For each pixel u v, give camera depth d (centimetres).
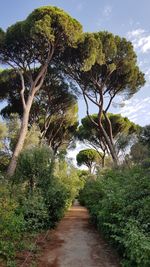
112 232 816
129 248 568
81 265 723
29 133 1892
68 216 1916
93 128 2720
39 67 1977
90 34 1839
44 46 1775
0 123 1962
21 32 1744
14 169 1549
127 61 2034
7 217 773
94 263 740
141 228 602
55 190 1320
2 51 1834
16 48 1820
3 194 940
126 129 2641
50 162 1431
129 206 708
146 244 503
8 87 2164
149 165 1137
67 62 1970
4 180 1207
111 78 2106
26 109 1722
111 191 864
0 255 707
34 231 1012
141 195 762
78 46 1841
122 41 2041
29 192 1216
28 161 1358
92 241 1021
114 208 809
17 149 1606
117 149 2103
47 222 1176
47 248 897
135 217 679
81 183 2438
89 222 1545
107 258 789
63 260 767
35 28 1617
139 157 1652
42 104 2352
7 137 1978
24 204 1070
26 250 805
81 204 3117
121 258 739
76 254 831
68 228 1340
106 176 1324
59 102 2322
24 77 2050
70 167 2234
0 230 742
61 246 934
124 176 1064
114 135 2625
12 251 733
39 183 1340
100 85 2073
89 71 2027
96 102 2145
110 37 1973
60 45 1781
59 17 1659
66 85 2231
